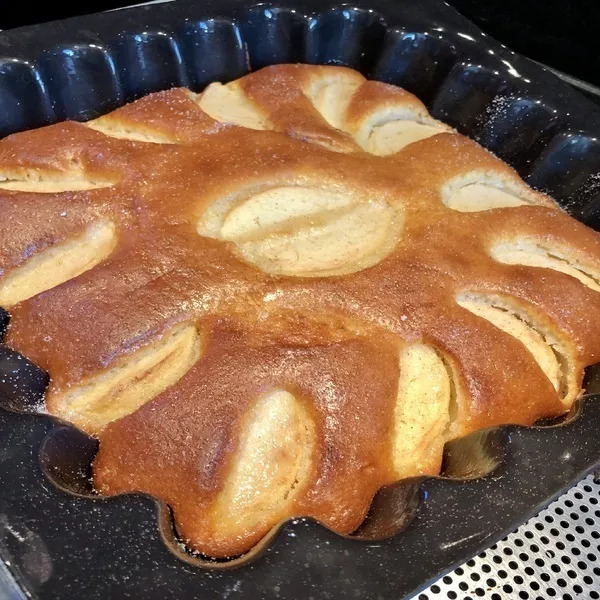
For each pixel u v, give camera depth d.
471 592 0.24
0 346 0.26
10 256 0.29
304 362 0.25
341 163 0.32
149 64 0.37
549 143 0.36
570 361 0.29
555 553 0.25
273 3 0.38
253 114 0.36
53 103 0.35
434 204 0.32
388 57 0.40
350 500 0.24
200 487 0.23
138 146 0.32
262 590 0.19
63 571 0.19
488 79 0.38
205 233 0.29
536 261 0.32
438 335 0.27
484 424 0.26
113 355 0.25
